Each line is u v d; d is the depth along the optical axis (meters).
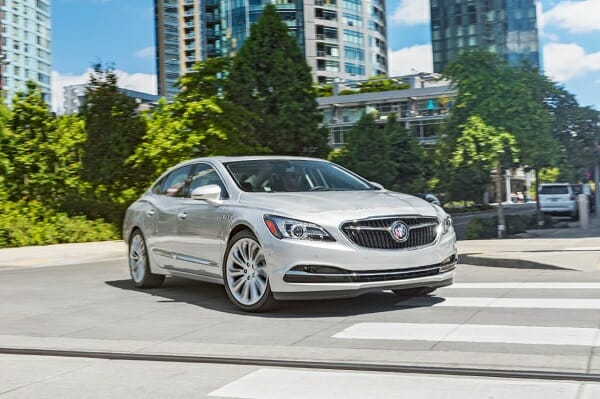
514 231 24.62
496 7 112.94
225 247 6.79
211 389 3.93
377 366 4.27
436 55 118.25
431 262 6.29
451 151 26.14
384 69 126.75
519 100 24.59
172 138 19.86
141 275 8.62
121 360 4.83
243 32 111.56
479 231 24.75
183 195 7.90
